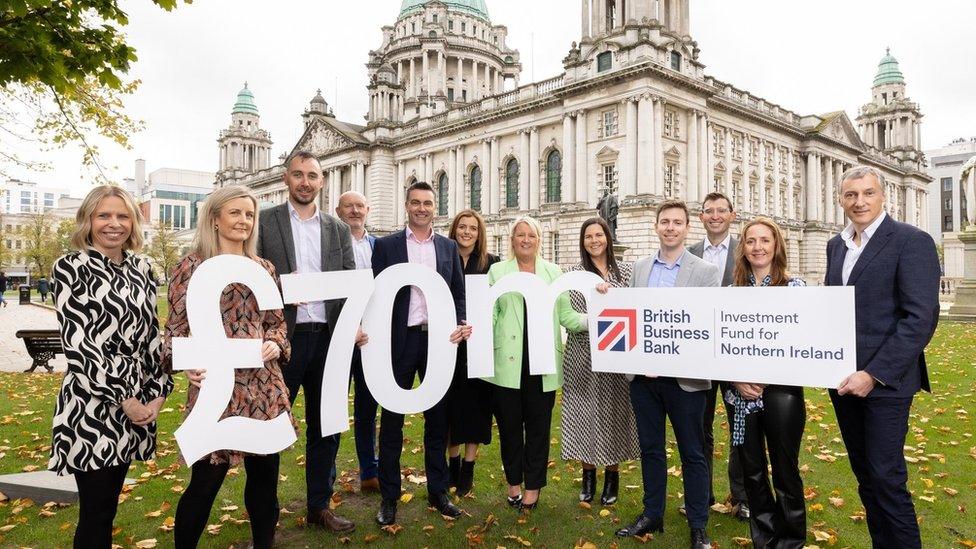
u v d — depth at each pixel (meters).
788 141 54.38
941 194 113.94
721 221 6.54
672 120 40.22
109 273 3.84
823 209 58.75
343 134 59.72
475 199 51.81
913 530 4.01
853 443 4.43
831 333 4.29
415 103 62.12
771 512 4.72
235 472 6.61
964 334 19.17
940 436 7.88
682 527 5.25
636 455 5.82
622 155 38.41
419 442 7.81
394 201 58.62
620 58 38.22
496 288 5.48
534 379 5.57
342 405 5.00
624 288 5.08
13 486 5.76
